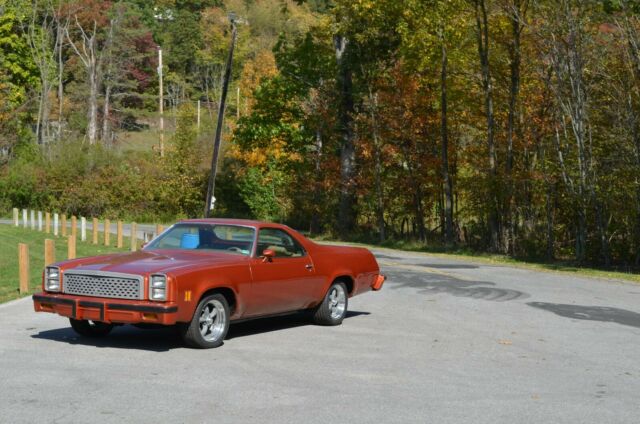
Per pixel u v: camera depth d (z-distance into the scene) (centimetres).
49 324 1170
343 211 4622
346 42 4491
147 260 1010
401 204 4516
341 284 1223
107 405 706
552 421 688
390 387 800
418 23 3862
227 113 8788
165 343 1022
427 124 4141
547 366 927
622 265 3067
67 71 9025
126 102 9788
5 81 6956
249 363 903
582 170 2892
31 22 8069
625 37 2748
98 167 6156
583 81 2891
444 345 1049
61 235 3541
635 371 909
